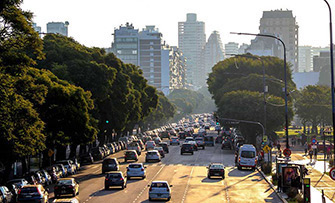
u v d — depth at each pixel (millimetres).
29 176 54250
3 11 47312
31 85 51625
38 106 67000
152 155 88938
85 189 54469
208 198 48062
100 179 64938
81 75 90625
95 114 95812
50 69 89000
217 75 156875
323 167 78000
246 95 119250
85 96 76812
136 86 141750
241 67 153375
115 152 114312
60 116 68500
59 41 101000
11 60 48031
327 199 47344
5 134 48875
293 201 45531
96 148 96000
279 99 118938
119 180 53562
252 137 120812
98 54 110938
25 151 53156
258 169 76438
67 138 70750
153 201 45594
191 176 67562
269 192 52625
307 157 96875
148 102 149750
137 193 51094
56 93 68250
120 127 110562
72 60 92375
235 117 118250
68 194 46969
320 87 175750
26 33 48688
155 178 65312
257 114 116688
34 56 87438
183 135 167625
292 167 51125
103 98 95938
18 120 50438
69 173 69688
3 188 44469
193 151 109062
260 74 151750
